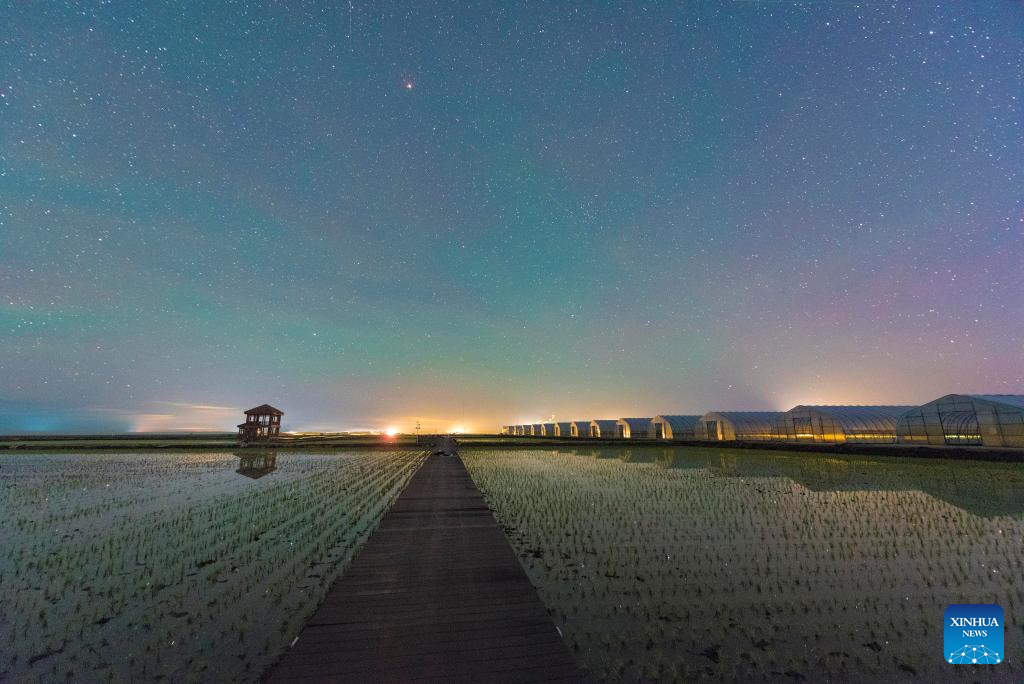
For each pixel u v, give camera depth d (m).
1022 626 6.11
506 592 7.04
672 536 10.73
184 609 6.84
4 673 5.16
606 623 6.26
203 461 32.47
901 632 6.01
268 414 58.38
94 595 7.41
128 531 11.59
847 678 4.96
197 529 11.74
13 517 13.44
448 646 5.38
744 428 50.47
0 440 63.03
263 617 6.55
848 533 10.91
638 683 4.84
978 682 4.91
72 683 4.96
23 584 7.93
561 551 9.59
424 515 12.77
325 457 36.25
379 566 8.29
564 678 4.76
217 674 5.11
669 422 60.44
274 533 11.28
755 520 12.30
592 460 32.25
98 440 63.81
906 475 21.38
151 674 5.13
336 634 5.66
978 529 11.17
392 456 37.31
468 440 66.00
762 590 7.44
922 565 8.62
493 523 11.79
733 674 5.02
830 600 7.04
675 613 6.57
